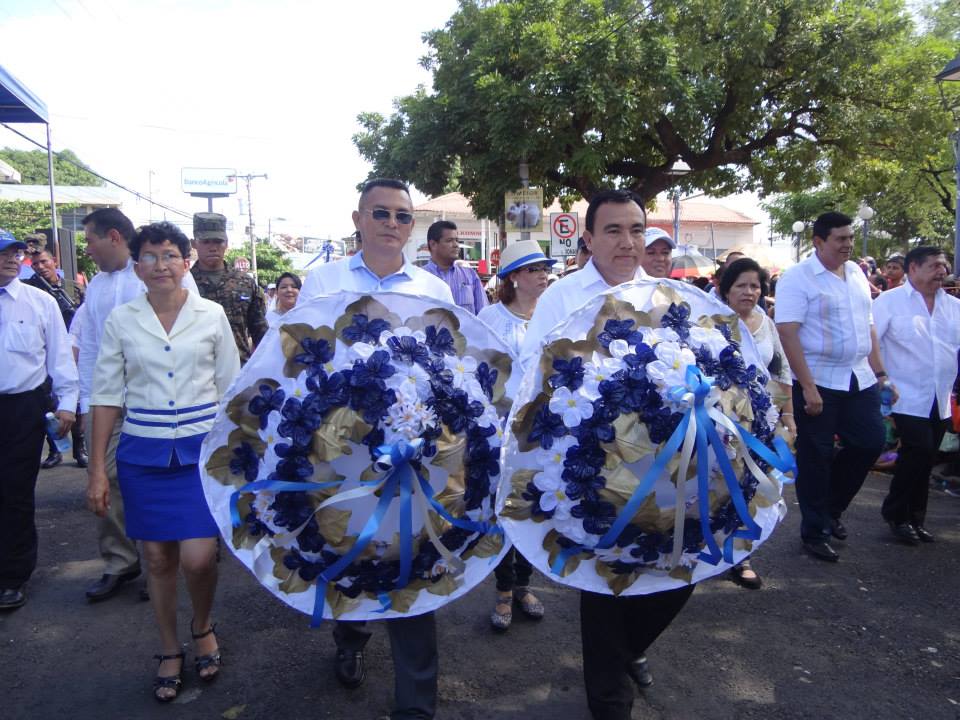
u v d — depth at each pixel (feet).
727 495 7.38
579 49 39.52
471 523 7.39
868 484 20.36
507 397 7.73
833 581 13.82
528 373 7.01
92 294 13.53
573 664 10.96
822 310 14.46
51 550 15.49
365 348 7.01
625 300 7.34
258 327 15.84
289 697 10.02
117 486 13.01
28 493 12.76
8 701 9.91
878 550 15.34
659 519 6.95
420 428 6.82
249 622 12.29
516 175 43.06
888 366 15.76
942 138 43.62
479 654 11.25
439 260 19.01
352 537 7.06
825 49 42.16
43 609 12.73
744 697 10.02
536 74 39.32
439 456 6.99
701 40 42.37
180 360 9.78
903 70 42.57
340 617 7.30
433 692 7.75
